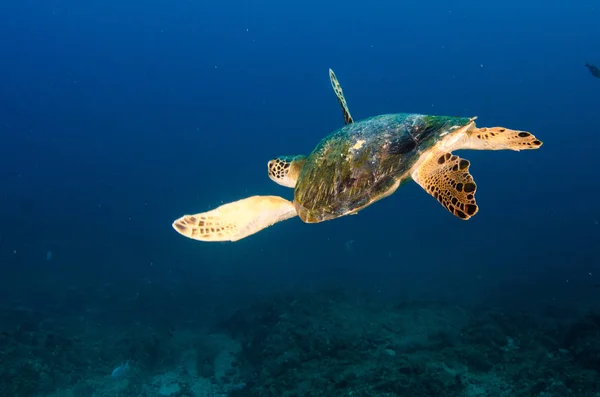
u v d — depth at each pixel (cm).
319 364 1072
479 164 7456
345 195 371
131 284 2094
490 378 1052
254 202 380
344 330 1230
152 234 3831
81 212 5041
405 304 1593
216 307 1711
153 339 1294
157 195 6538
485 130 414
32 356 1123
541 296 1859
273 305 1403
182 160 9000
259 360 1189
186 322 1553
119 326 1471
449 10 11175
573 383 966
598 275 2216
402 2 11206
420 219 4572
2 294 1830
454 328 1348
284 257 2997
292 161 476
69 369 1133
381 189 361
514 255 2989
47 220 4328
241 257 2992
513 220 4453
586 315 1299
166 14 11075
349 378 996
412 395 926
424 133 381
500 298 1875
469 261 2838
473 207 304
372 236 3791
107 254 2948
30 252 2884
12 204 5203
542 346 1189
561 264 2602
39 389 1027
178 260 2838
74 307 1697
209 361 1250
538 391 962
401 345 1248
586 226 3878
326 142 425
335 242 3538
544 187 6047
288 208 392
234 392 1048
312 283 2144
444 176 337
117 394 1077
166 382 1157
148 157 9006
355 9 11488
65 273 2348
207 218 367
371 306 1579
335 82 524
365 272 2503
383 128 402
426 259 2914
